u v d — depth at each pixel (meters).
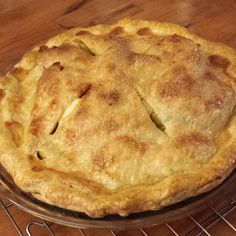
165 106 0.34
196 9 0.56
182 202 0.31
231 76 0.38
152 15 0.56
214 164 0.32
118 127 0.33
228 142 0.34
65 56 0.40
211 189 0.31
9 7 0.61
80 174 0.32
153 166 0.32
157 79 0.35
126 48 0.38
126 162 0.32
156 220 0.30
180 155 0.32
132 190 0.30
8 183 0.33
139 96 0.35
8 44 0.54
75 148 0.33
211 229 0.32
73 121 0.34
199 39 0.43
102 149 0.32
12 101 0.38
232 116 0.35
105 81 0.35
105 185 0.32
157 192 0.30
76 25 0.56
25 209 0.32
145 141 0.33
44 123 0.35
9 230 0.33
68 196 0.30
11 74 0.41
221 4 0.57
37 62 0.42
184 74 0.35
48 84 0.37
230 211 0.33
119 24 0.46
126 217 0.30
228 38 0.51
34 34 0.55
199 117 0.34
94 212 0.29
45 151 0.34
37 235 0.33
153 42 0.40
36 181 0.31
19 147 0.35
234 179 0.32
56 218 0.31
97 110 0.34
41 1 0.61
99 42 0.41
